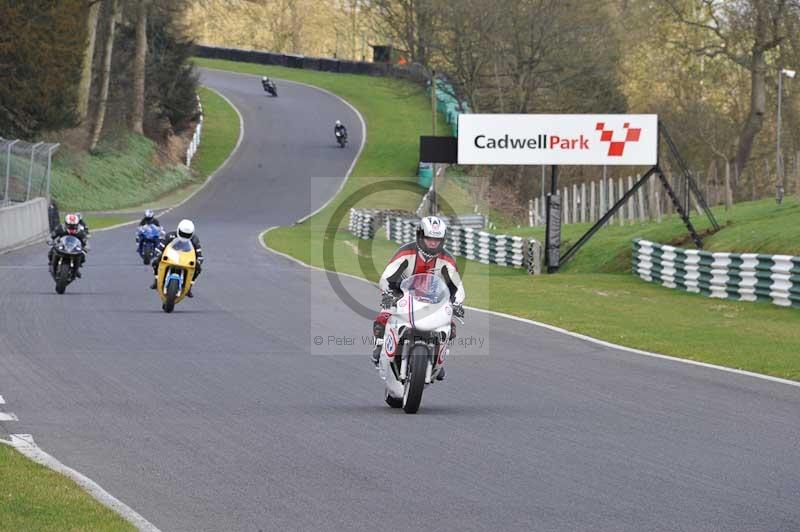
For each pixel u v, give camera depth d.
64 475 30.62
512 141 129.50
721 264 103.06
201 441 36.72
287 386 49.09
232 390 47.62
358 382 50.88
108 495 28.80
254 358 57.62
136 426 39.12
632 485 31.27
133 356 57.00
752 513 28.39
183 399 45.03
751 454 35.94
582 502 29.25
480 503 29.05
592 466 33.72
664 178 130.62
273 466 33.12
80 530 24.94
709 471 33.22
